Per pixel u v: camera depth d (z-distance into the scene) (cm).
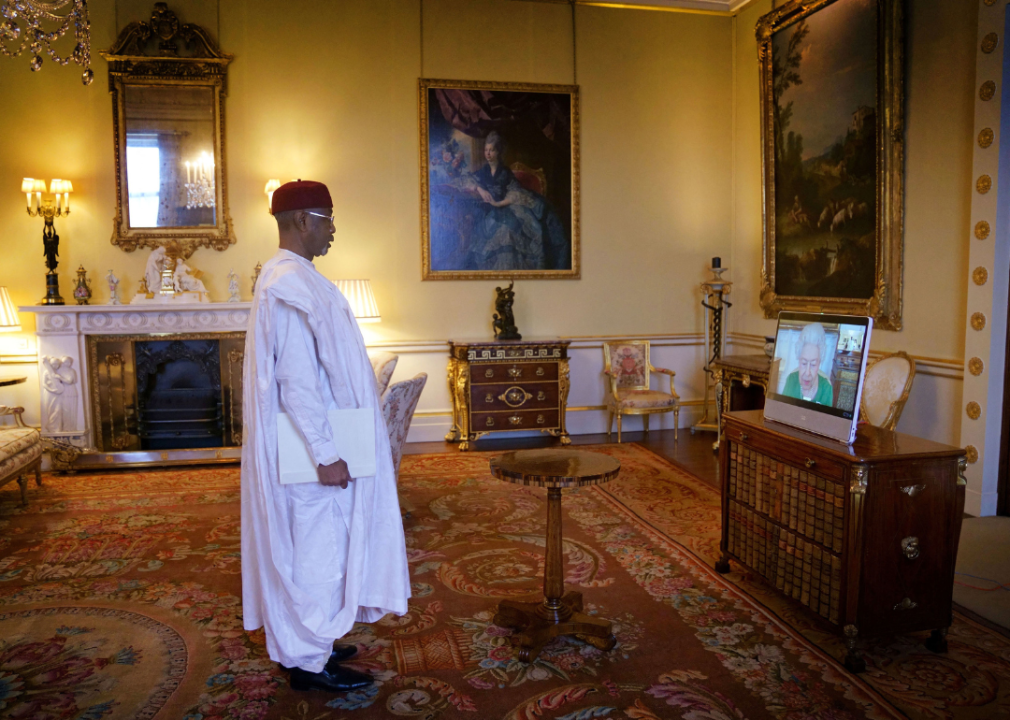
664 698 247
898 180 496
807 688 253
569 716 236
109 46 610
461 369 633
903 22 487
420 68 658
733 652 279
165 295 599
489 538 411
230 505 480
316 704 245
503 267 685
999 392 434
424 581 351
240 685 257
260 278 241
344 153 651
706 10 709
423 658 276
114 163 616
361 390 243
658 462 586
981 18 426
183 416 609
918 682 256
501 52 673
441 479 539
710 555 383
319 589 236
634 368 697
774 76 619
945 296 469
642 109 705
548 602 292
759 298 683
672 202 718
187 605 326
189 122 621
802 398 309
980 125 430
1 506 478
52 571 366
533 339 666
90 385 588
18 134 602
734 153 722
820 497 280
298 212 247
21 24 595
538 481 272
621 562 373
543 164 685
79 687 256
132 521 446
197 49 620
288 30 635
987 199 427
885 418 409
